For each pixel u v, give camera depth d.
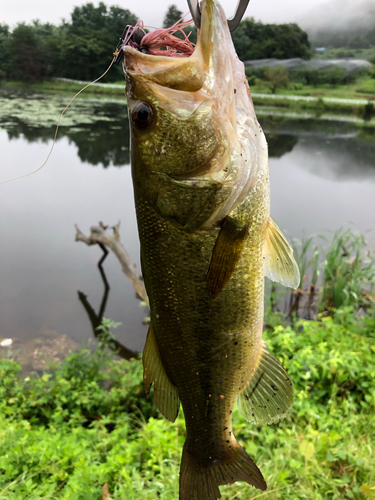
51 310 1.28
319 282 1.38
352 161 3.21
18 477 0.53
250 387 0.36
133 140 0.28
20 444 0.60
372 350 0.80
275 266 0.32
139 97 0.27
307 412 0.66
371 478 0.53
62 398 0.78
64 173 2.81
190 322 0.32
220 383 0.34
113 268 1.58
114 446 0.63
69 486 0.52
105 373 0.89
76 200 2.28
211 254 0.30
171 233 0.29
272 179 2.69
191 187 0.27
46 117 4.70
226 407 0.35
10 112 4.93
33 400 0.79
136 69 0.27
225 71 0.27
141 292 1.38
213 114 0.27
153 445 0.59
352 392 0.73
